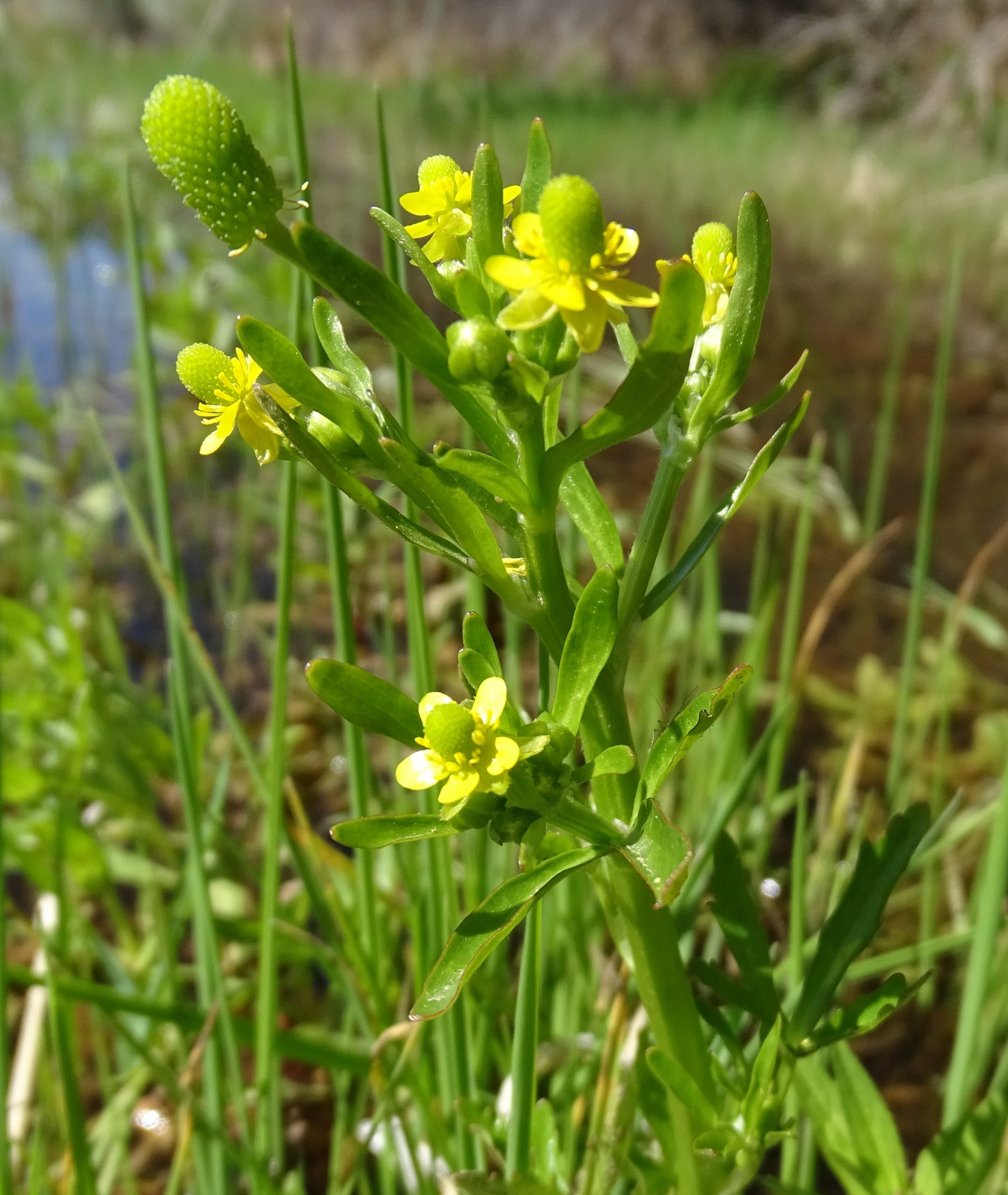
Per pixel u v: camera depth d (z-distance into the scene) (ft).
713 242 0.22
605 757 0.19
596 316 0.17
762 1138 0.23
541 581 0.20
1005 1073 0.32
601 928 0.40
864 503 0.80
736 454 0.84
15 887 0.51
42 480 0.75
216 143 0.18
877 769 0.56
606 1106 0.30
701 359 0.22
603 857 0.21
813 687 0.61
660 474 0.21
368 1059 0.34
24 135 1.69
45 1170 0.32
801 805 0.32
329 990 0.44
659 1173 0.25
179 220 1.22
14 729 0.52
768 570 0.73
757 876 0.43
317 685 0.19
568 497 0.23
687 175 1.79
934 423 0.44
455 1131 0.32
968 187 1.54
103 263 1.21
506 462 0.20
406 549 0.33
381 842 0.20
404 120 1.95
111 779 0.50
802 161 1.85
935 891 0.48
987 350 1.07
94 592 0.69
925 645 0.65
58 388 0.91
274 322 0.91
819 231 1.48
